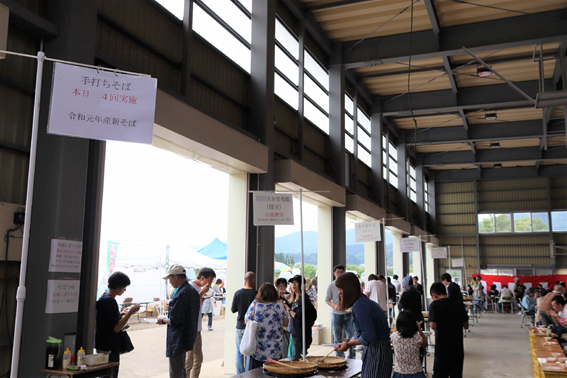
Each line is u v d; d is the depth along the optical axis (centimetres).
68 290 418
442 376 500
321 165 1120
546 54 1170
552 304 866
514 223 2311
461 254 2375
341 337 764
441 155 2086
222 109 736
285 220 579
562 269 2208
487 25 1028
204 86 694
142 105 314
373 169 1491
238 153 688
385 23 1047
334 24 1066
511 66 1251
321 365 397
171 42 629
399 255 1841
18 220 404
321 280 1112
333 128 1155
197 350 560
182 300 468
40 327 400
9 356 400
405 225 1767
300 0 971
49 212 415
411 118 1650
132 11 558
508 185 2342
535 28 988
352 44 1150
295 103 990
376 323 368
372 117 1506
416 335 419
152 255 1351
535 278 2202
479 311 1861
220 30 741
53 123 296
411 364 412
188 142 589
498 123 1689
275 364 392
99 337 433
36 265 411
